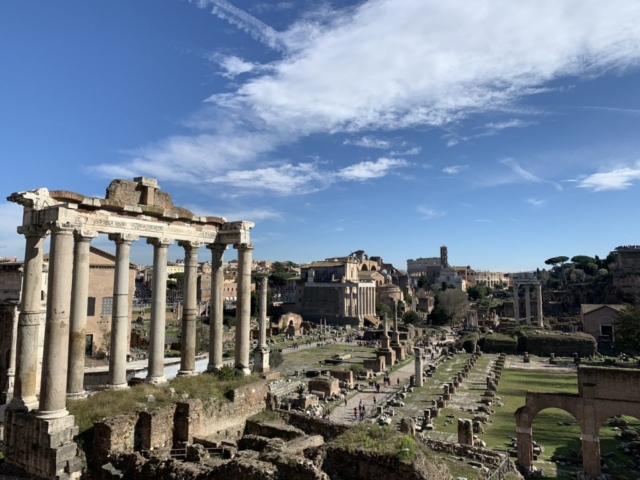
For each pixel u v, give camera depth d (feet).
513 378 278.46
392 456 63.21
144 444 83.30
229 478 64.18
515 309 506.89
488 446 145.28
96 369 175.11
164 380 108.47
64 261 79.05
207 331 300.81
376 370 308.19
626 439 151.84
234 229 124.88
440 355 390.42
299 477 61.77
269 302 633.20
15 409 79.71
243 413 105.91
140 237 105.70
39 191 83.10
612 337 423.23
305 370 298.56
